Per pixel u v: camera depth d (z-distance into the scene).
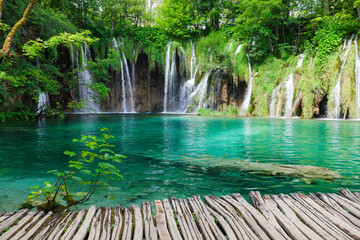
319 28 21.66
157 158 6.02
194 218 2.62
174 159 5.92
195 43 28.77
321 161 5.68
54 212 3.03
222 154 6.46
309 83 18.53
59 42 10.27
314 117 18.39
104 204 3.32
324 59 18.48
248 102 22.73
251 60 23.72
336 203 2.92
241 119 17.44
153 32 30.52
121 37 28.61
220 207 2.88
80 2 25.86
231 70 23.88
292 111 19.05
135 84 29.16
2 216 2.68
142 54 28.94
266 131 10.94
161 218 2.61
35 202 3.33
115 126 13.05
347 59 17.38
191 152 6.72
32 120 16.23
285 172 4.77
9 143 7.96
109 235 2.26
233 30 25.58
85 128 12.02
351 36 18.34
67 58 24.80
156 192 3.78
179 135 9.88
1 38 13.64
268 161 5.70
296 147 7.34
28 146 7.47
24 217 2.66
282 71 21.27
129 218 2.63
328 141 8.29
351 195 3.17
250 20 22.78
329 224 2.41
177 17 29.88
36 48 9.68
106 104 27.95
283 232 2.27
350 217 2.54
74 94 25.72
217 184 4.14
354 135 9.55
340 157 6.05
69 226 2.43
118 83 28.14
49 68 16.62
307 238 2.17
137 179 4.41
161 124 14.11
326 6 23.73
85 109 26.69
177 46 28.34
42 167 5.16
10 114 16.14
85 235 2.28
